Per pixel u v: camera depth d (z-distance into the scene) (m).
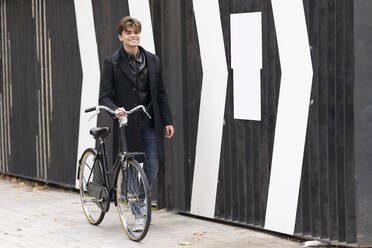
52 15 10.69
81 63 10.16
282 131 7.18
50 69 10.85
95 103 9.95
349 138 6.58
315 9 6.84
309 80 6.91
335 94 6.64
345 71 6.55
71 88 10.44
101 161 7.82
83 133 10.21
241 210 7.76
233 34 7.66
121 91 7.61
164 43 8.61
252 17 7.44
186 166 8.48
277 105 7.26
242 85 7.61
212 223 8.08
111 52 9.59
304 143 6.99
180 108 8.45
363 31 6.38
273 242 7.08
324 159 6.86
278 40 7.14
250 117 7.54
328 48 6.70
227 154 7.94
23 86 11.57
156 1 8.73
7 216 8.64
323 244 6.92
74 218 8.48
